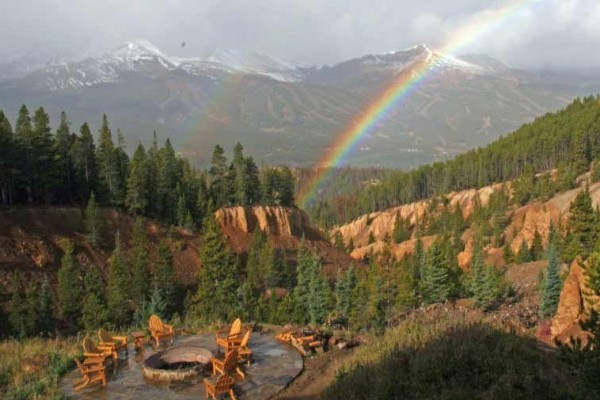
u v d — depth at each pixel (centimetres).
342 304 4828
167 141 9438
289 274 7025
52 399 1520
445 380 1441
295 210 10575
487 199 13962
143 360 1878
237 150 9856
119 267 5438
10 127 7075
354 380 1528
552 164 14175
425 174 17612
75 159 8144
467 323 1908
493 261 8788
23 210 6894
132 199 8056
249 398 1541
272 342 2080
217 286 5059
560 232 8156
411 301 4425
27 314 4506
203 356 1859
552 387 1309
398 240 13025
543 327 2059
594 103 17838
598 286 1335
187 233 8344
